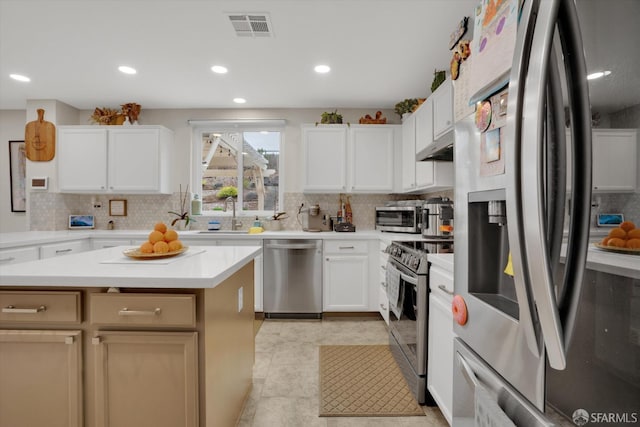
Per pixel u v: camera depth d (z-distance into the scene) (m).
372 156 3.64
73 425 1.22
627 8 0.46
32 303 1.21
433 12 2.07
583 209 0.53
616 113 0.48
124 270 1.28
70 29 2.26
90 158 3.61
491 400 0.79
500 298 0.93
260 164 4.08
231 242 3.33
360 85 3.22
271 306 3.32
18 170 3.95
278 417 1.76
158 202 3.96
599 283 0.52
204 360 1.23
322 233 3.46
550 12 0.52
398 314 2.12
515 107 0.61
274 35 2.33
